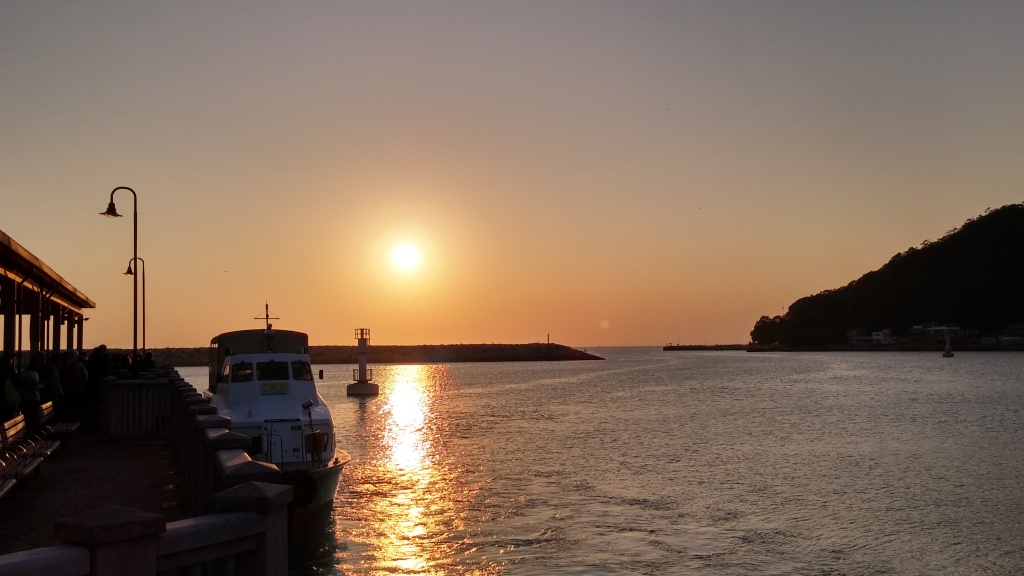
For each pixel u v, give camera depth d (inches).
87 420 812.6
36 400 657.6
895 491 1071.6
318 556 707.4
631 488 1074.7
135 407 734.5
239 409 757.3
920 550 766.5
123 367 1214.9
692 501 985.5
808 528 844.6
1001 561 730.8
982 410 2459.4
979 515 914.7
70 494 477.4
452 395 3496.6
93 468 571.5
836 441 1669.5
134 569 162.9
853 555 746.2
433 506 937.5
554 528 828.6
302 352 976.3
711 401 2938.0
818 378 4699.8
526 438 1736.0
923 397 3065.9
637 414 2385.6
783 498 1012.5
